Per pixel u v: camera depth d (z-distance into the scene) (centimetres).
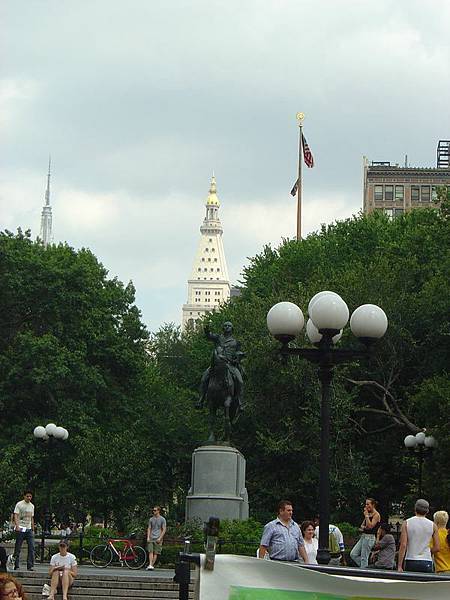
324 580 1316
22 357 7050
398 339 6406
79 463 6588
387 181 18850
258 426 6462
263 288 8406
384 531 2530
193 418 8000
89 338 7519
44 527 4962
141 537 4559
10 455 6619
